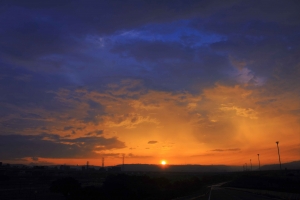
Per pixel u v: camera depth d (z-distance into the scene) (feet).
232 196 147.64
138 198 146.61
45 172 440.86
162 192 168.14
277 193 149.28
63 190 154.92
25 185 251.19
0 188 218.59
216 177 532.73
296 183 204.74
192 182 275.18
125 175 165.89
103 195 137.80
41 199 145.07
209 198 134.82
